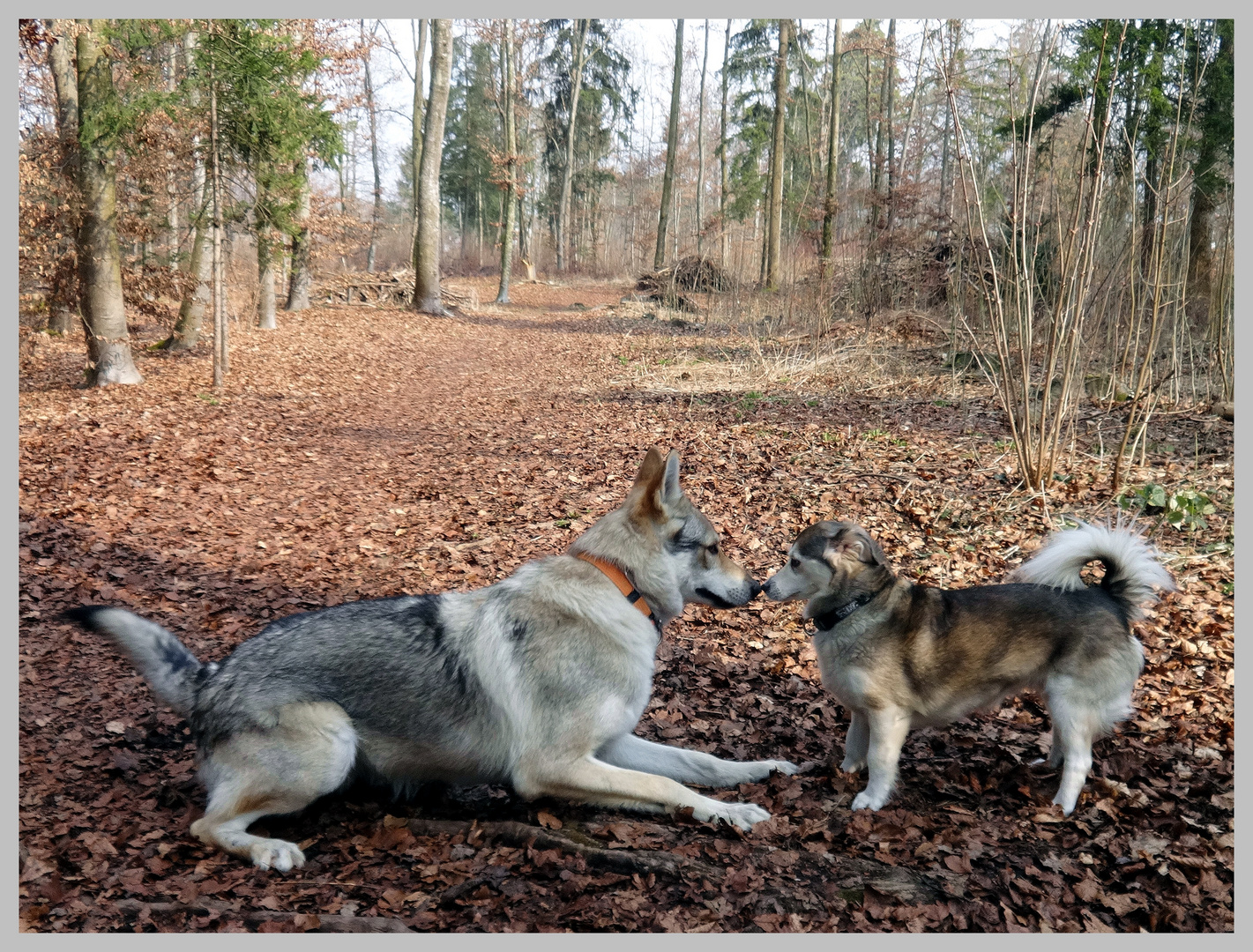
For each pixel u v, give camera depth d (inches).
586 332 1088.8
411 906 124.0
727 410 535.5
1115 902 121.2
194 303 814.5
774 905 120.2
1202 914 118.6
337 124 765.3
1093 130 321.4
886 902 121.6
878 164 1087.6
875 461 386.0
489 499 383.9
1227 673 193.6
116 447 456.4
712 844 136.9
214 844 139.3
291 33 741.9
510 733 147.3
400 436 533.0
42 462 416.2
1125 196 411.8
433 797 161.2
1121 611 153.1
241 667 144.6
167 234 885.8
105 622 144.5
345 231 1188.5
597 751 163.3
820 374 617.9
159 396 607.8
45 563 279.6
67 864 134.3
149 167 698.8
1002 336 327.3
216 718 142.7
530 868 131.4
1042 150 455.5
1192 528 275.0
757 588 167.8
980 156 765.9
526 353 917.8
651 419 531.2
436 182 1217.4
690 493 363.6
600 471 417.1
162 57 735.1
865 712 161.3
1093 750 167.9
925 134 1052.5
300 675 142.9
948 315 745.6
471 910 121.9
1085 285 315.9
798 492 352.8
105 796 156.5
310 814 153.6
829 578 159.3
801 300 899.4
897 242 827.4
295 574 295.3
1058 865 129.2
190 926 117.8
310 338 919.7
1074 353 321.4
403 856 138.2
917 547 290.5
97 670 214.8
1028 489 324.5
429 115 1198.9
